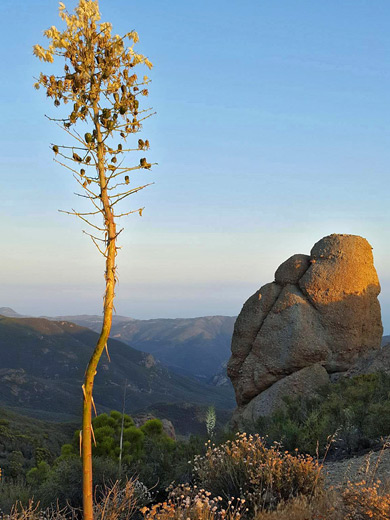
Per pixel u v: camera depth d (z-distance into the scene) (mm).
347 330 16484
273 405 15562
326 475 7273
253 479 6695
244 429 11867
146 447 12617
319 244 17938
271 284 18141
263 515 5445
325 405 11461
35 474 12516
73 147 3486
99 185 3512
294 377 15859
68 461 9602
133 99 3582
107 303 3389
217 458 7863
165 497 9391
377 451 8305
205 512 5535
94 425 16109
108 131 3549
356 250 17266
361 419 9688
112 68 3611
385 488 5465
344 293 16719
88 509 3328
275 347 16766
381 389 11812
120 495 7227
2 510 8570
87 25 3617
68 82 3551
